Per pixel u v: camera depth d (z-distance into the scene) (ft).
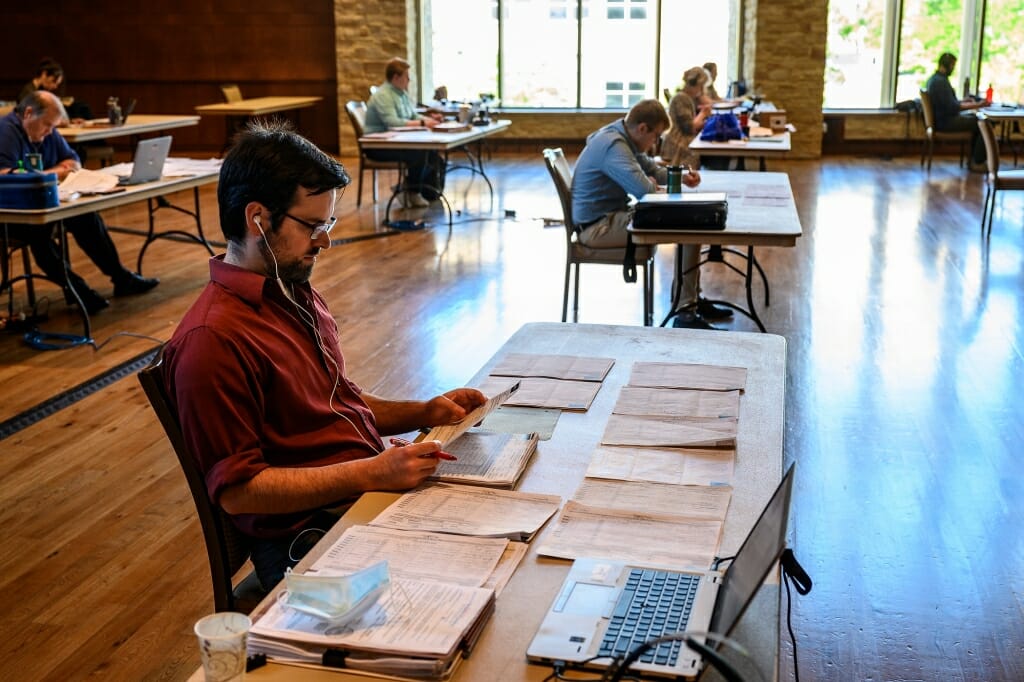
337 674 3.94
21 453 11.72
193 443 5.56
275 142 5.72
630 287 19.30
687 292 15.74
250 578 6.28
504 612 4.32
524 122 41.29
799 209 27.50
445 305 18.02
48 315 17.39
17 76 41.47
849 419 12.57
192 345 5.54
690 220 12.25
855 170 35.40
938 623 8.27
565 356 7.80
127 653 7.91
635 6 40.68
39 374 14.47
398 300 18.38
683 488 5.47
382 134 25.99
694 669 3.83
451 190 31.60
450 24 41.32
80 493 10.70
